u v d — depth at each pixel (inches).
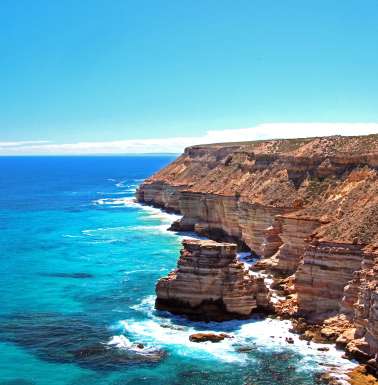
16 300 2581.2
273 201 3230.8
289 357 1876.2
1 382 1739.7
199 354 1919.3
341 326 2026.3
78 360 1895.9
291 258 2746.1
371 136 3213.6
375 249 2089.1
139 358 1899.6
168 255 3550.7
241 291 2202.3
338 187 3002.0
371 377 1702.8
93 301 2541.8
